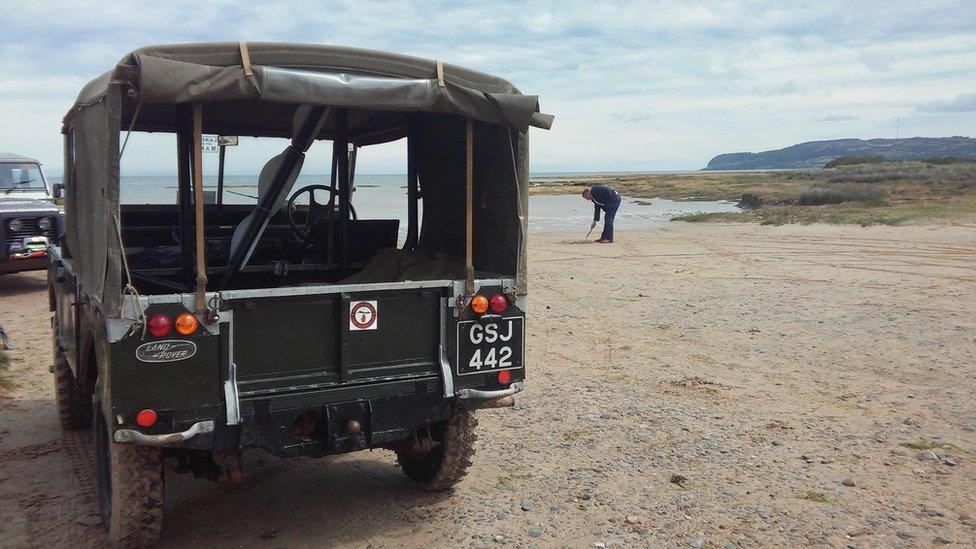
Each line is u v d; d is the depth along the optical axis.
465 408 4.23
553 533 4.24
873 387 6.87
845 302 10.93
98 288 3.62
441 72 3.99
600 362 7.92
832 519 4.33
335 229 5.79
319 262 5.88
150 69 3.25
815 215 26.22
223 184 6.03
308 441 3.81
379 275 5.07
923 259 15.42
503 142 4.41
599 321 9.95
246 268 5.45
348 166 5.83
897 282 12.62
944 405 6.31
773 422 5.99
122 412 3.36
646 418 6.14
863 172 54.28
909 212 25.52
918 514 4.38
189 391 3.48
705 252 17.56
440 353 4.11
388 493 4.85
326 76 3.68
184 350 3.46
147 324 3.38
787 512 4.43
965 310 10.20
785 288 12.27
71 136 5.00
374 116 5.53
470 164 4.18
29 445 5.73
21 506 4.62
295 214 5.96
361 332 3.91
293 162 4.49
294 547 4.12
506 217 4.50
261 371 3.68
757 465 5.14
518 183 4.30
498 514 4.49
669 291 12.22
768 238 20.47
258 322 3.65
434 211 5.43
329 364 3.87
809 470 5.05
